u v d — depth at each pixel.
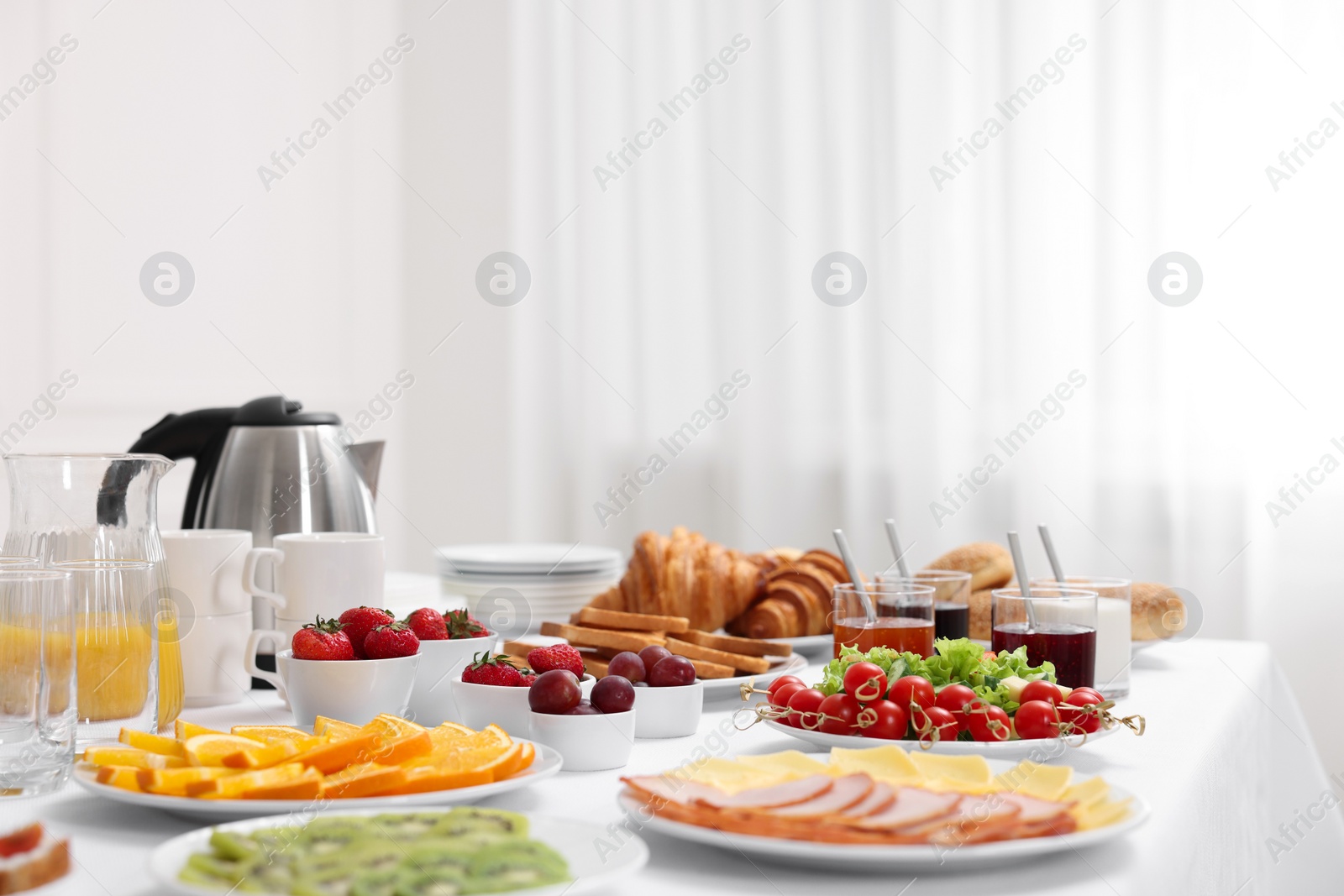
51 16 2.45
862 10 2.80
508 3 3.24
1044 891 0.70
